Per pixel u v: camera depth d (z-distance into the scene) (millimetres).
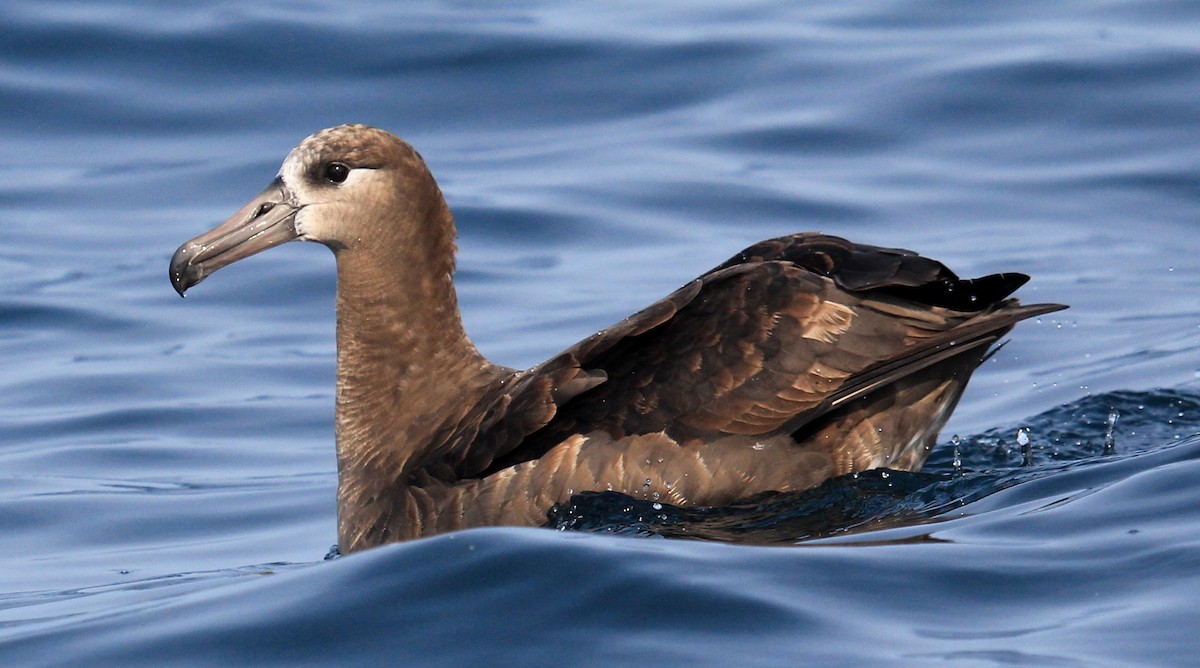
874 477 11992
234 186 23203
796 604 8852
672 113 24578
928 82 24141
